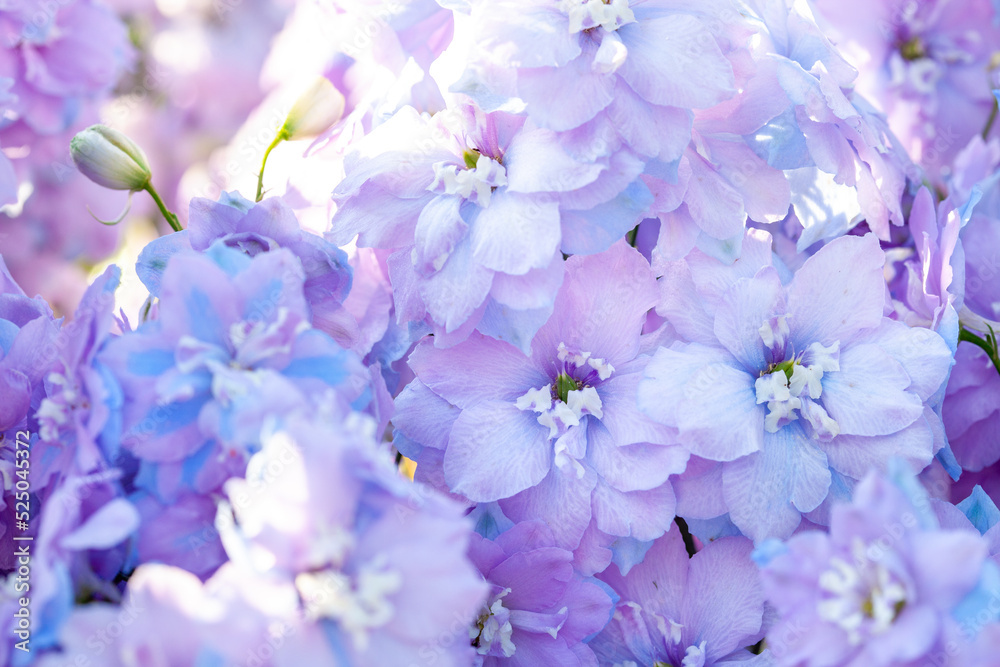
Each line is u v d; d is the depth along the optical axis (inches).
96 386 17.6
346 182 19.3
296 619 17.1
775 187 19.5
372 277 20.1
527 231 18.6
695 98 18.8
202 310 17.8
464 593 17.2
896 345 19.1
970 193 20.1
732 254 19.2
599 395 19.2
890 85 22.3
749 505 18.8
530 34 18.7
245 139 21.8
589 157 18.6
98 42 21.7
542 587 18.8
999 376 20.3
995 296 20.4
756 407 18.9
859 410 18.9
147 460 17.6
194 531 17.6
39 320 18.8
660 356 18.9
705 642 19.0
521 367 19.3
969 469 20.5
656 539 19.2
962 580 17.1
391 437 20.7
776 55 19.5
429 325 19.3
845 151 19.5
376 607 17.0
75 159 20.1
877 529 17.2
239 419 17.3
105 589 17.5
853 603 17.2
